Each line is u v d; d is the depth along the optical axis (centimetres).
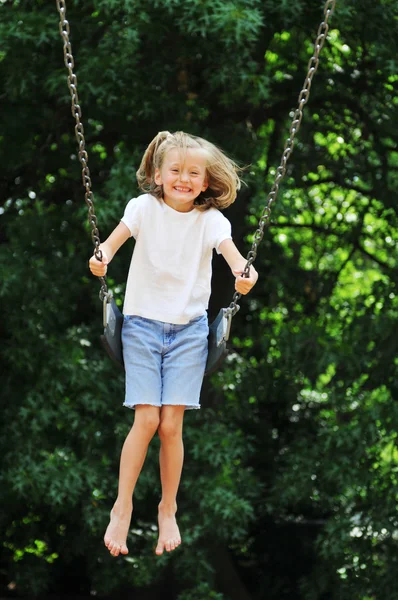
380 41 2439
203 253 1098
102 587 2672
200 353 1094
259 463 2969
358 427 2542
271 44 2677
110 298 1072
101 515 2473
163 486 1121
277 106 2728
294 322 2817
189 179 1066
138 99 2406
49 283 2523
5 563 2894
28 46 2322
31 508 2706
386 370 2714
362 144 2817
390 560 2647
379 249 3012
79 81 2286
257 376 2781
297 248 3012
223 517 2422
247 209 2714
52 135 2709
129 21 2202
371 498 2605
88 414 2581
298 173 2798
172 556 2533
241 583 2827
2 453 2552
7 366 2619
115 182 2314
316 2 2392
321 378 3008
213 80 2275
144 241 1095
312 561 3042
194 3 2119
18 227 2575
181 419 1095
